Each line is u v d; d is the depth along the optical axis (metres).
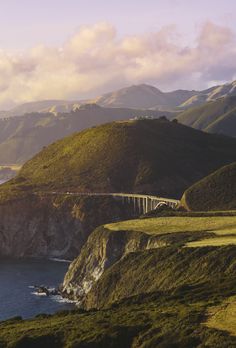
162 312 74.06
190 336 61.59
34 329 76.81
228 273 111.88
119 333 67.31
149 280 130.88
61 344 69.00
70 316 87.00
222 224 162.25
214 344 58.44
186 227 165.38
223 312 68.44
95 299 144.75
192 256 127.62
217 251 123.19
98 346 65.88
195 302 79.00
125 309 84.19
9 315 144.50
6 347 69.75
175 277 123.06
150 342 63.00
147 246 157.75
